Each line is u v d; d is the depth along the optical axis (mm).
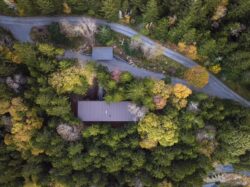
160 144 70562
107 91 71938
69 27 73750
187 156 71562
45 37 75438
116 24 76312
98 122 75312
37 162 71250
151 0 65812
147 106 70125
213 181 85000
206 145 72062
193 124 71000
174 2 67812
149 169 70688
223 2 67125
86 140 72312
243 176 83812
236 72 71562
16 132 68625
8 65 68938
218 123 71750
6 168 70875
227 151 71938
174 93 69625
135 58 76688
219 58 72125
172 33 70750
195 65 76125
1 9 74812
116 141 70438
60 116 71188
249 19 69500
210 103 70250
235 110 70500
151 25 73750
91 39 75750
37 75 69750
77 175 71125
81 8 72312
